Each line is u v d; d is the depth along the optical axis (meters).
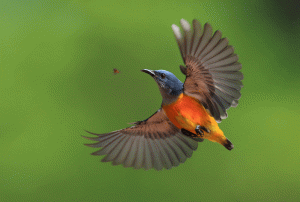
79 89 14.36
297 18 15.66
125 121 13.96
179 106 6.68
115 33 14.97
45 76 14.44
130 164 8.09
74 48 14.79
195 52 5.93
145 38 14.88
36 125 13.70
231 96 6.24
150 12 15.23
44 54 14.69
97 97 14.27
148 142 8.15
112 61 14.66
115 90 14.40
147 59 14.62
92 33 14.96
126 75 14.52
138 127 7.93
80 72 14.54
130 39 14.88
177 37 5.80
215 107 6.45
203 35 5.71
